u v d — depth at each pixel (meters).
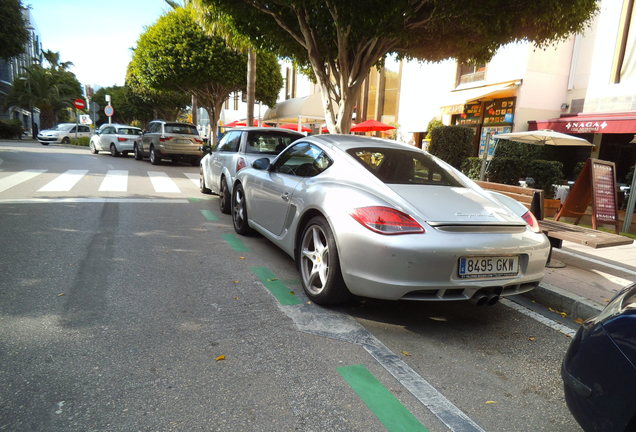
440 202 3.25
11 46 20.06
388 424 2.09
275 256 4.88
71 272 3.96
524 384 2.58
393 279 2.89
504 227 3.18
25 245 4.73
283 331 3.02
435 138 12.54
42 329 2.84
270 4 8.00
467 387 2.49
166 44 17.52
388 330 3.17
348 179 3.56
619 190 10.38
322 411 2.16
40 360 2.46
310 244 3.68
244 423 2.03
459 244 2.89
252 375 2.44
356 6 6.23
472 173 10.75
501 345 3.08
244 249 5.09
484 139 15.12
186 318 3.13
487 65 14.99
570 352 1.81
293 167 4.43
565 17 6.64
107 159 17.23
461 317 3.55
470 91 15.37
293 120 18.64
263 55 19.05
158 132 15.82
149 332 2.88
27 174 10.60
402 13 6.65
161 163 16.97
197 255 4.75
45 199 7.44
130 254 4.62
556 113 13.87
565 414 2.29
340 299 3.38
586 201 6.67
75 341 2.70
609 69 12.25
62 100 41.41
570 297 3.79
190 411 2.09
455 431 2.08
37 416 1.99
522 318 3.63
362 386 2.41
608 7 12.19
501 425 2.16
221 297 3.57
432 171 3.90
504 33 6.97
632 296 1.75
